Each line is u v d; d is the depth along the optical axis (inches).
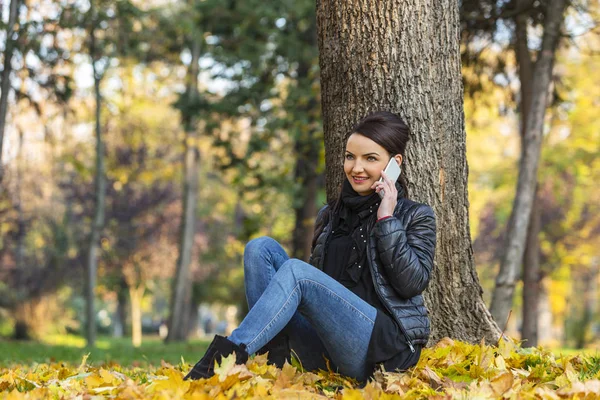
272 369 144.0
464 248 187.8
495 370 149.2
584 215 989.8
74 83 549.6
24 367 266.2
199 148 954.7
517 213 361.7
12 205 924.0
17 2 465.1
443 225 184.7
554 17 360.5
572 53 676.7
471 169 908.6
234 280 1459.2
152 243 1184.2
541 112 365.4
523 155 365.7
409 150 181.8
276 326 135.5
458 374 149.9
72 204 1103.6
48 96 531.2
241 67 600.1
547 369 159.9
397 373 139.5
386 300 140.9
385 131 146.7
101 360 378.3
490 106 447.5
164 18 742.5
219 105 595.8
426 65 182.2
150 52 807.7
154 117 1085.8
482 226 1125.1
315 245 154.9
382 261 140.2
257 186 625.6
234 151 621.9
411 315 142.6
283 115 574.9
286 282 136.3
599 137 690.2
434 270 185.5
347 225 151.8
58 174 1023.6
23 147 812.0
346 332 138.0
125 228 1130.7
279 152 652.7
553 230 969.5
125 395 126.5
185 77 884.6
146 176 1083.9
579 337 1104.8
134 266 1194.0
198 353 484.4
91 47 616.1
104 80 800.9
